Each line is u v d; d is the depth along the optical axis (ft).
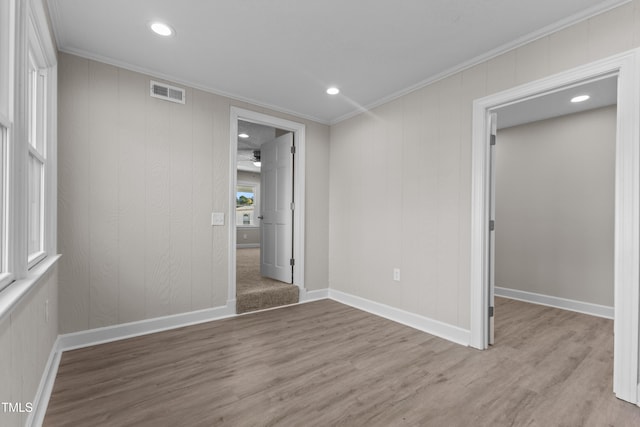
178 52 7.99
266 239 14.38
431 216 9.30
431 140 9.36
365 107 11.60
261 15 6.54
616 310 5.83
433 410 5.42
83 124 7.95
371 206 11.41
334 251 13.10
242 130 16.98
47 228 6.64
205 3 6.17
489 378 6.48
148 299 8.93
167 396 5.76
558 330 9.30
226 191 10.44
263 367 6.92
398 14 6.50
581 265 11.28
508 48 7.50
